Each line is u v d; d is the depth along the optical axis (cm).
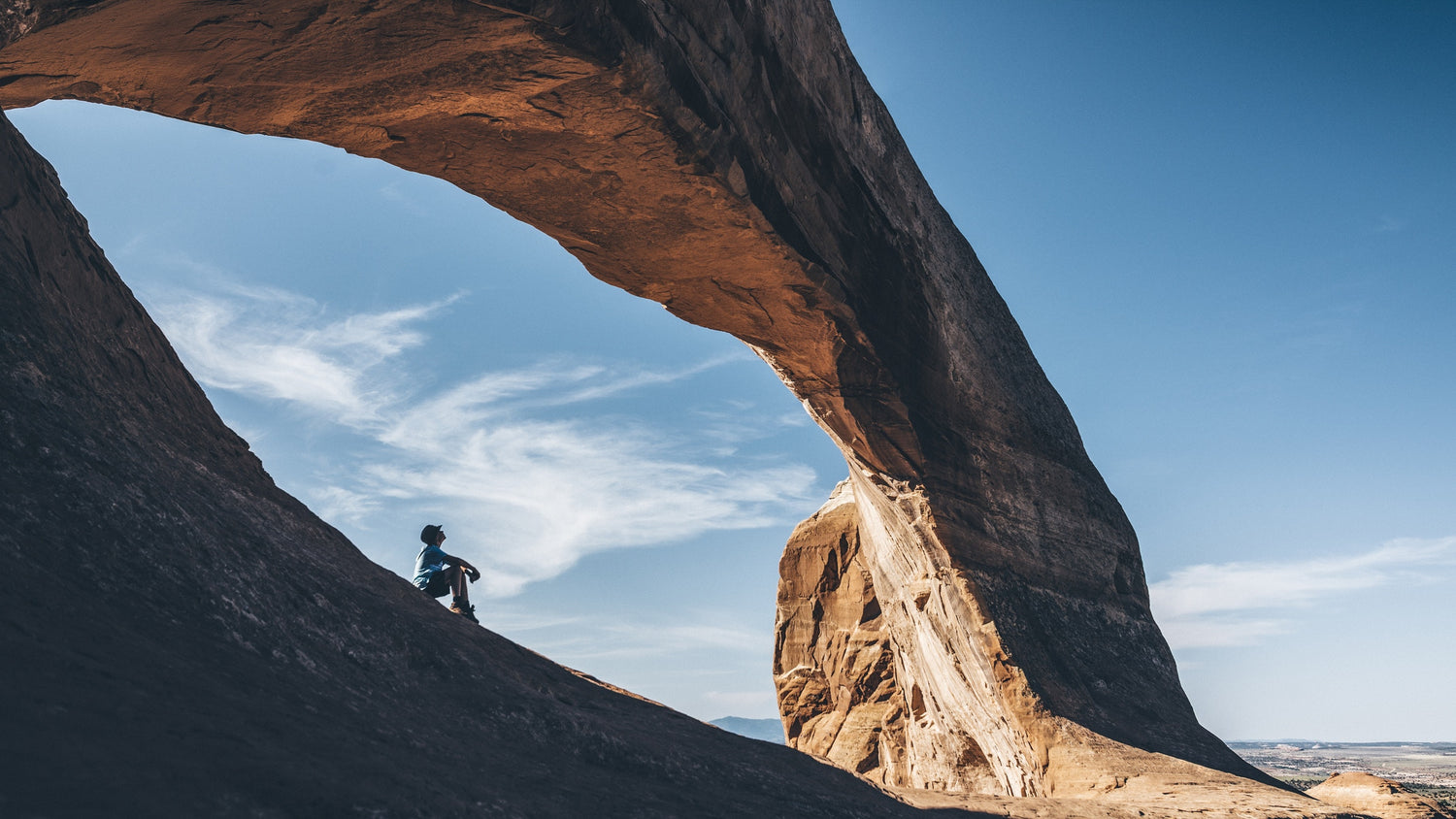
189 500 488
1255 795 1039
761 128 987
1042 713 1206
